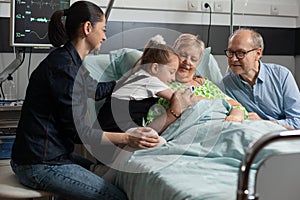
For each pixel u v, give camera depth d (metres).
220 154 1.85
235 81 2.59
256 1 3.45
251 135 1.85
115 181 2.04
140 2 3.13
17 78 2.93
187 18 3.26
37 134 1.84
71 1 2.90
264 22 3.49
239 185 1.10
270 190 1.21
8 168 2.23
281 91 2.54
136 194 1.81
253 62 2.46
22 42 2.69
